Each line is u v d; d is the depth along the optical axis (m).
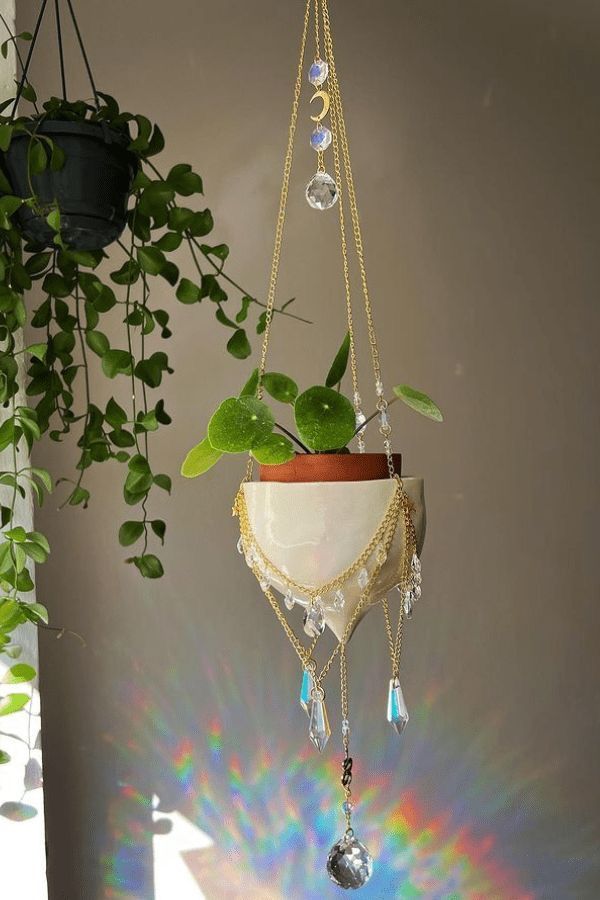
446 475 2.47
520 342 2.53
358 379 2.45
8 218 1.35
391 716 1.33
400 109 2.53
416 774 2.40
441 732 2.42
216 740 2.33
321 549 1.17
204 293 1.61
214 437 1.14
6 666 1.53
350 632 1.24
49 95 2.30
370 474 1.20
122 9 2.38
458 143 2.55
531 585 2.48
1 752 1.48
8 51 1.61
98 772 2.27
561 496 2.51
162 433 2.35
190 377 2.37
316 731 1.25
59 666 2.26
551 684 2.47
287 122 2.45
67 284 1.56
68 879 2.24
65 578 2.28
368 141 2.50
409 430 2.46
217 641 2.35
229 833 2.31
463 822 2.41
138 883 2.27
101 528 2.30
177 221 1.56
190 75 2.41
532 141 2.58
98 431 1.64
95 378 2.30
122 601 2.31
